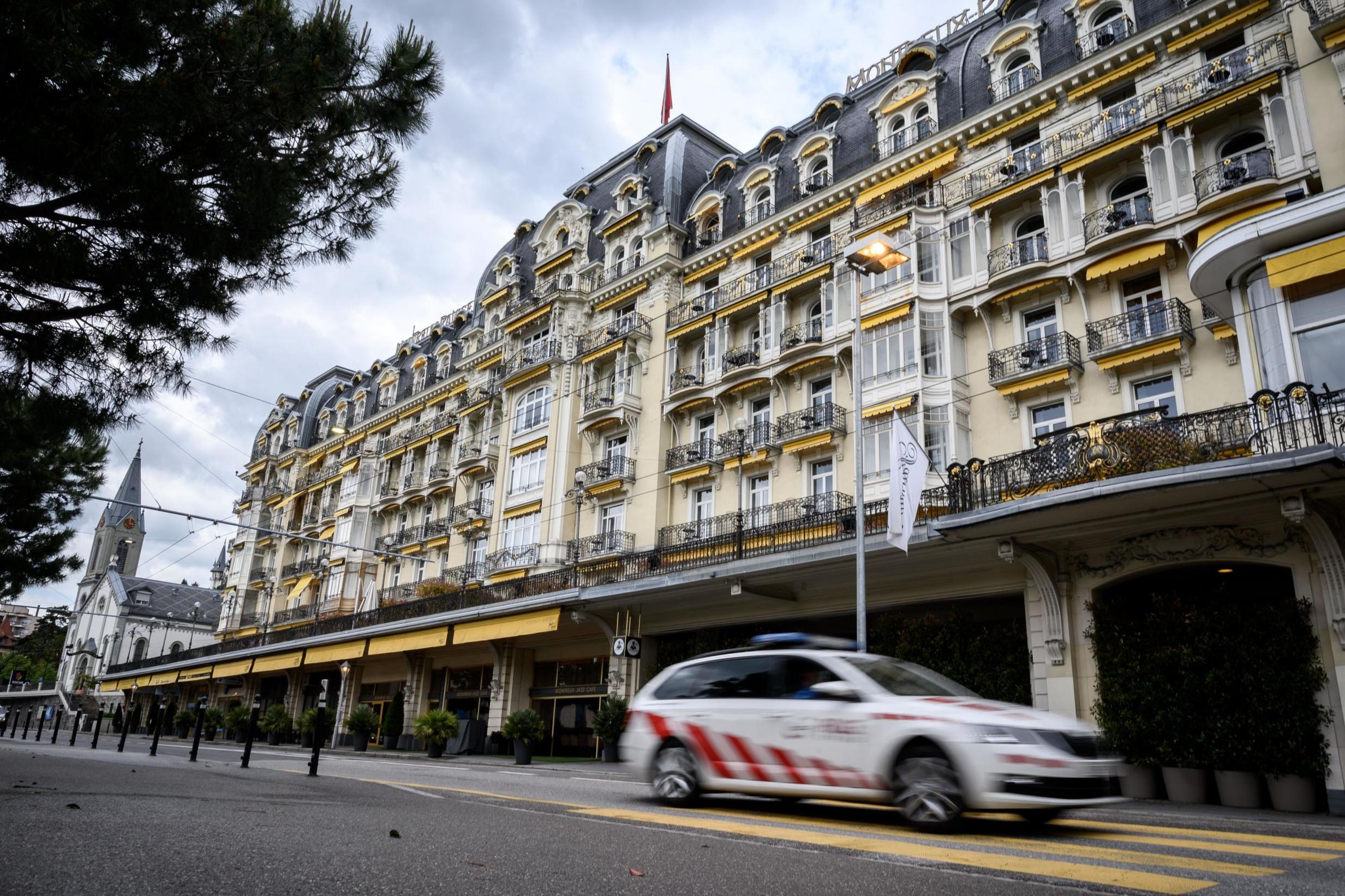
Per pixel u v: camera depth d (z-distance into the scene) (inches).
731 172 1151.6
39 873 144.0
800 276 927.7
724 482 970.1
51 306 301.1
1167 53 715.4
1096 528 564.7
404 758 967.0
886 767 271.7
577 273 1261.1
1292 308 487.2
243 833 202.5
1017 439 736.3
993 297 762.2
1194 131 678.5
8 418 343.3
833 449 861.2
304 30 286.0
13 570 770.2
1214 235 515.2
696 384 1021.2
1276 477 449.4
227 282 317.7
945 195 840.9
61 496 767.7
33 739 1348.4
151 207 270.8
